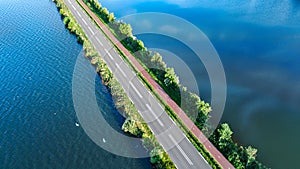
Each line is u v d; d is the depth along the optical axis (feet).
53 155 293.64
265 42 438.81
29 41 478.18
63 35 490.90
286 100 343.67
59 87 377.30
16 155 294.87
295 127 312.91
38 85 382.22
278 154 286.87
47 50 452.76
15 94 369.09
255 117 325.42
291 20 484.33
